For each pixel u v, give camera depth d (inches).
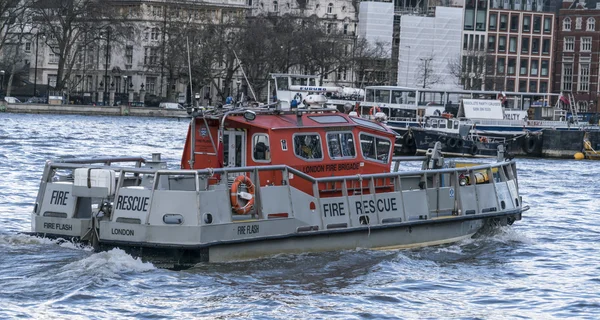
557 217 2235.5
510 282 1418.6
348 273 1389.0
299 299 1246.9
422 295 1309.1
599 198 2780.5
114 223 1333.7
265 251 1385.3
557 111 5767.7
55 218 1386.6
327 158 1505.9
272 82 4938.5
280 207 1401.3
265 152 1469.0
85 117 7293.3
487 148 4936.0
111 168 1349.7
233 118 1471.5
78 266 1299.2
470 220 1642.5
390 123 5324.8
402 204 1537.9
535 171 3927.2
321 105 1551.4
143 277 1293.1
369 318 1185.4
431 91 5728.3
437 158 1731.1
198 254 1316.4
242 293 1255.5
